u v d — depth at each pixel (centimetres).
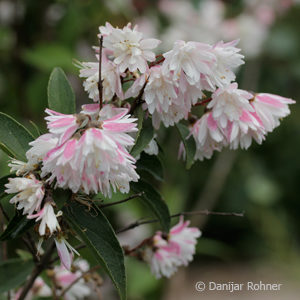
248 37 197
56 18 147
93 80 104
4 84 149
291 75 245
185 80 103
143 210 155
